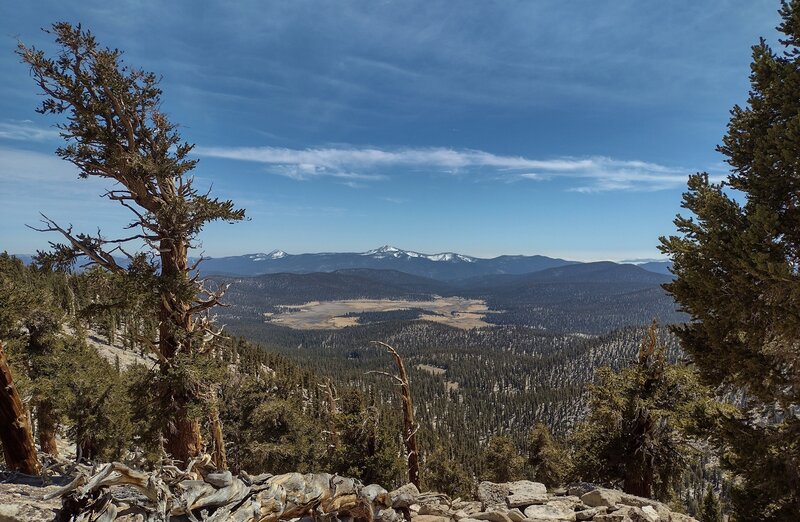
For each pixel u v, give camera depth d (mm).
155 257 12789
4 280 21391
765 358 8852
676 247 9727
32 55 11094
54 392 25188
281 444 31203
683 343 10133
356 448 23891
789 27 9242
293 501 5836
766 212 8117
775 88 8859
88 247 11695
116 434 29734
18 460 10695
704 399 13875
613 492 8562
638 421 16203
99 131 11641
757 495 9688
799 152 8211
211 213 12266
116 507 4652
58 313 26500
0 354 10625
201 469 6707
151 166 11883
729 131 10141
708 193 9641
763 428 9328
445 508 8383
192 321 13695
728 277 9016
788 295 7844
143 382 12602
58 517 4477
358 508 6809
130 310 12117
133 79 12719
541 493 8688
